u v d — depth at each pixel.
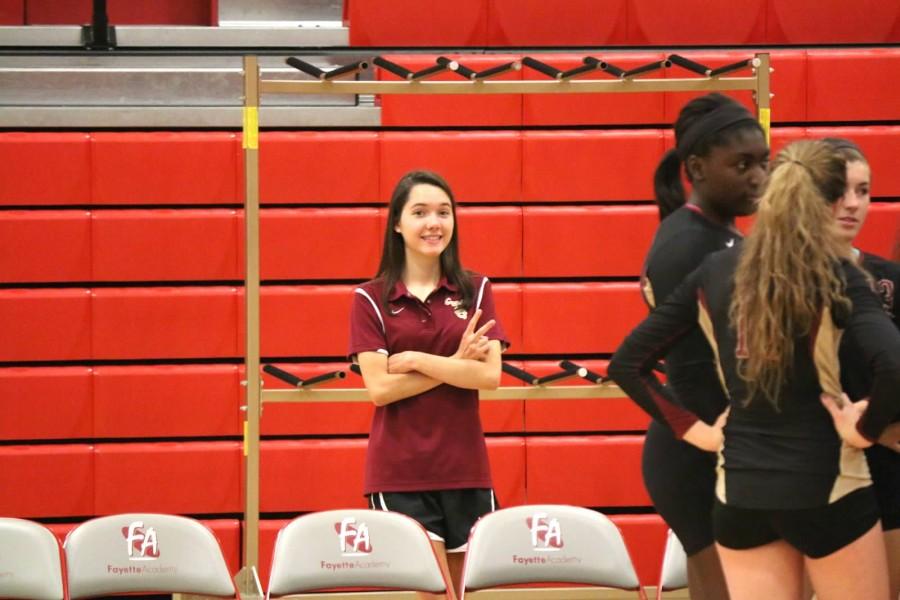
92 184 18.83
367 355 12.30
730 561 8.85
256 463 15.30
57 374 18.66
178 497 18.75
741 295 8.49
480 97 19.33
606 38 20.00
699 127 9.77
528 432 19.22
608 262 19.25
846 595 8.39
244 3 21.00
